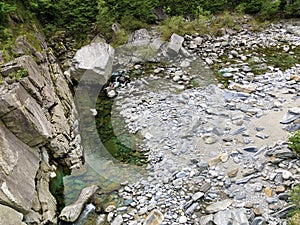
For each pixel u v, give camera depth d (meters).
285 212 5.76
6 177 5.61
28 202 5.77
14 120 6.34
